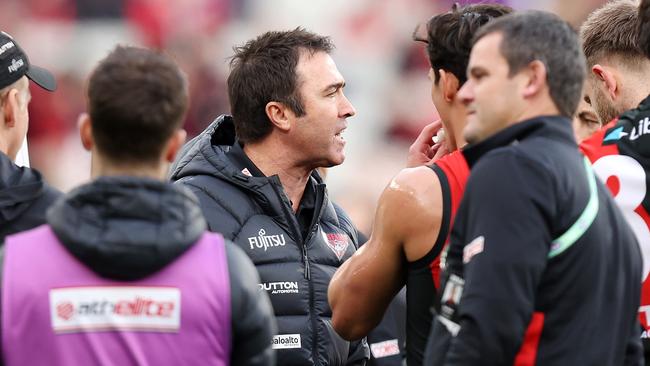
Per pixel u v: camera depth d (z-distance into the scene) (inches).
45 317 299.4
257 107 462.6
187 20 1403.8
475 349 306.2
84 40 1405.0
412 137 1379.2
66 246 302.5
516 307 305.9
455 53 382.6
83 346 299.0
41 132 1352.1
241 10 1418.6
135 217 301.9
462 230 328.8
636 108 415.5
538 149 323.9
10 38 426.9
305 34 470.6
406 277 389.4
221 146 485.7
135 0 1407.5
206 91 1378.0
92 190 302.5
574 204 322.0
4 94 419.5
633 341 347.9
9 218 391.9
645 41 418.0
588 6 1321.4
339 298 398.3
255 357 316.5
